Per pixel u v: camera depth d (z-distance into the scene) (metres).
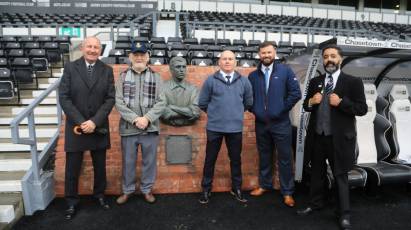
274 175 3.87
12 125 2.86
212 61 6.61
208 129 3.33
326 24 17.30
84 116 3.02
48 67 6.59
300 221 3.09
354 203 3.49
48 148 3.63
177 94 3.69
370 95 4.05
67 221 3.04
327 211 3.31
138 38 8.91
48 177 3.43
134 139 3.24
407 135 4.17
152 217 3.14
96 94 3.02
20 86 5.85
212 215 3.19
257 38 11.62
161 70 4.02
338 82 2.94
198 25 12.25
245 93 3.33
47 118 4.69
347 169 2.93
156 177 3.73
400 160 4.06
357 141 3.97
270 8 19.95
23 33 11.70
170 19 16.12
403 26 19.00
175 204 3.43
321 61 3.72
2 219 2.88
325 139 3.02
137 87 3.19
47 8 17.20
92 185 3.63
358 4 21.77
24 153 4.11
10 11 17.17
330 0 21.80
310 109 3.09
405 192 3.78
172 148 3.80
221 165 3.87
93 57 3.03
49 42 8.27
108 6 17.34
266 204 3.45
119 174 3.69
